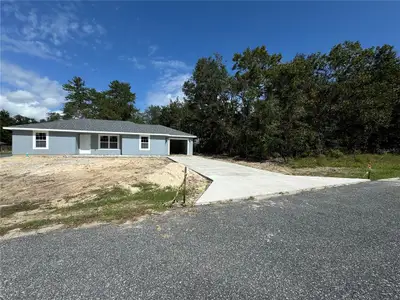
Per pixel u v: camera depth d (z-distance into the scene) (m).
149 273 2.42
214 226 3.85
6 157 15.36
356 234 3.56
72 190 6.62
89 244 3.11
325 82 19.88
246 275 2.40
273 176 9.56
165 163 14.06
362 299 2.03
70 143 17.61
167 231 3.61
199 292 2.12
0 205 5.17
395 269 2.55
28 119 51.91
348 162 15.30
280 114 16.81
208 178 8.88
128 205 5.14
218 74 22.31
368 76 17.80
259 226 3.87
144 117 46.47
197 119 27.20
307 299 2.03
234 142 22.09
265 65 21.27
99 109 37.94
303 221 4.15
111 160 15.47
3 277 2.33
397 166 13.29
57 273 2.41
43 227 3.75
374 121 17.52
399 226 3.93
